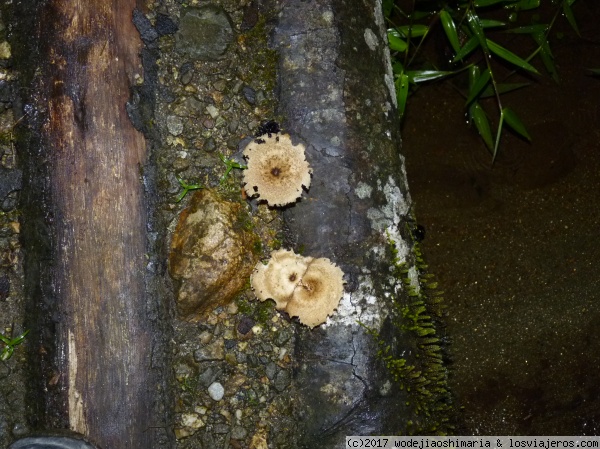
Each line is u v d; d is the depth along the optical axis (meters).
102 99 0.55
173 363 0.56
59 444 0.50
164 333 0.55
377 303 0.53
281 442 0.55
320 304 0.52
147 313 0.54
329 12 0.56
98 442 0.52
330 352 0.53
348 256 0.54
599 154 0.72
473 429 0.68
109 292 0.53
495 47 0.67
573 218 0.71
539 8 0.72
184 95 0.59
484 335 0.70
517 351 0.69
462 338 0.69
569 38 0.72
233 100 0.59
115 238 0.54
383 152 0.56
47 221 0.53
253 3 0.60
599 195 0.72
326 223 0.54
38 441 0.51
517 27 0.72
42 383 0.52
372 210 0.55
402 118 0.72
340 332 0.53
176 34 0.59
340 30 0.56
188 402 0.56
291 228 0.56
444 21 0.66
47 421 0.52
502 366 0.69
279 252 0.54
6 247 0.56
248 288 0.57
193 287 0.54
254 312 0.57
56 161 0.54
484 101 0.72
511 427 0.68
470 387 0.69
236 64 0.59
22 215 0.55
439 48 0.72
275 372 0.56
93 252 0.53
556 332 0.70
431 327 0.57
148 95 0.57
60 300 0.53
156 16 0.58
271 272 0.54
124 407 0.52
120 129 0.55
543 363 0.69
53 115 0.54
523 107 0.72
